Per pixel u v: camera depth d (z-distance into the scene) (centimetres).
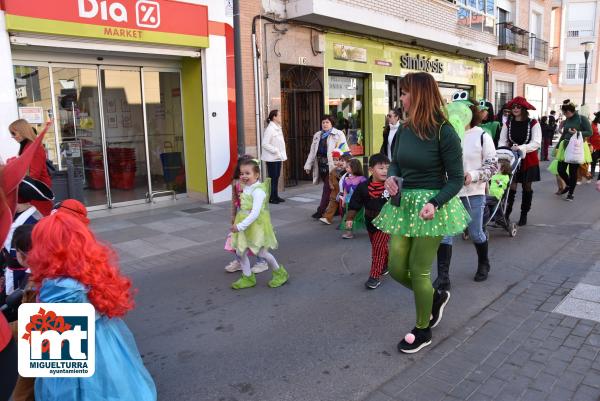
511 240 679
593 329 395
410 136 345
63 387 219
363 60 1291
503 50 1934
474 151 479
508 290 489
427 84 332
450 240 471
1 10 691
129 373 229
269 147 960
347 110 1296
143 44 863
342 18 1100
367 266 576
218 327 419
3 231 211
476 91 1877
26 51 778
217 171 995
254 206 473
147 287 522
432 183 342
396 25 1262
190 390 323
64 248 212
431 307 365
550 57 2783
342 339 391
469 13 1667
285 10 1077
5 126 706
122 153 935
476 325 411
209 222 823
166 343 392
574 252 614
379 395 312
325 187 815
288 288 509
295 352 371
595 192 1086
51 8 734
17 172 220
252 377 337
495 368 341
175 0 884
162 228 784
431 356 361
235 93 1008
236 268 568
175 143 1016
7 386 209
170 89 991
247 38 1010
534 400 301
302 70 1164
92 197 904
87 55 855
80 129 869
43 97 812
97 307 220
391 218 352
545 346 370
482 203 494
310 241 696
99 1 784
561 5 3250
